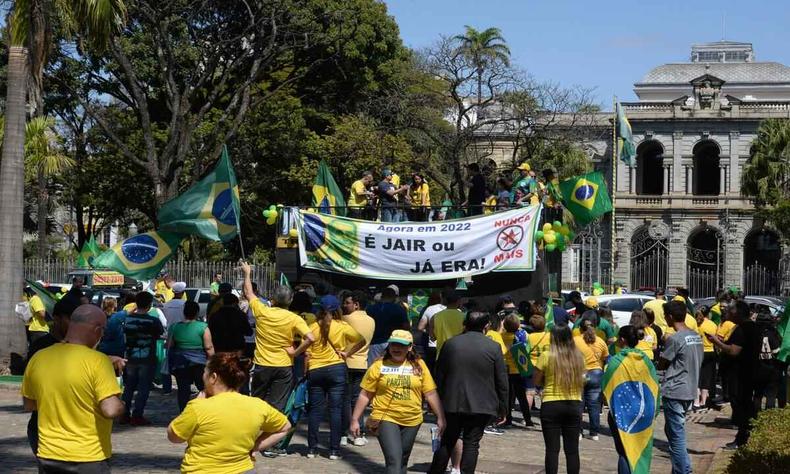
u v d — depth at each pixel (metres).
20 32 20.77
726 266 72.06
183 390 14.74
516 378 16.48
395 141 43.06
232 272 37.19
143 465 11.83
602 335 17.39
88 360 7.07
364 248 18.92
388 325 14.91
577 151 49.41
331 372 12.74
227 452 6.54
